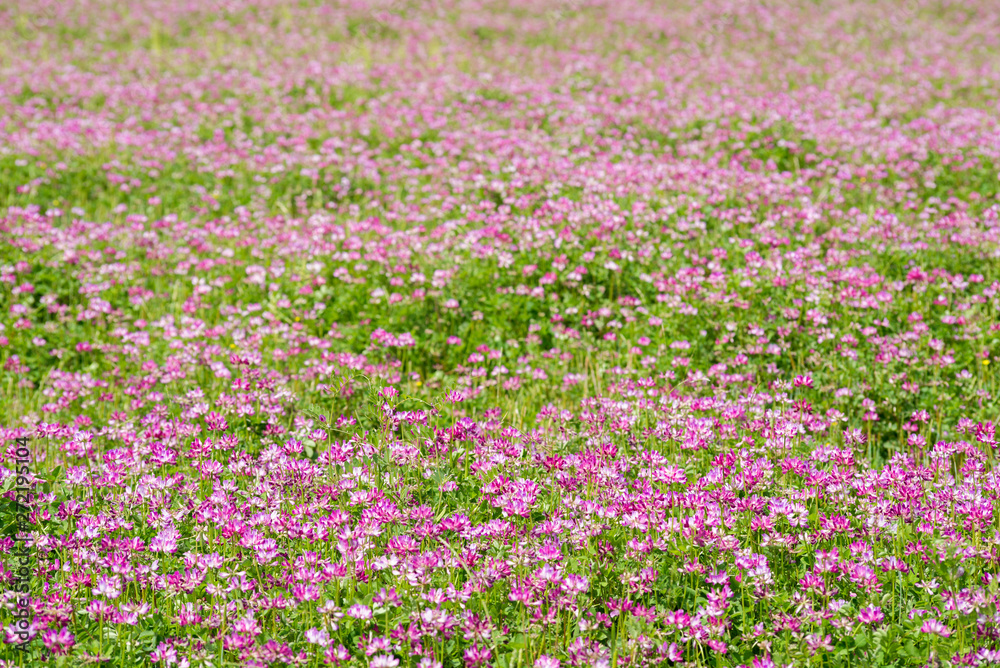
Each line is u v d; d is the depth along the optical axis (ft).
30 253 35.50
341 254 35.09
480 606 16.31
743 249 34.81
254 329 30.96
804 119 52.01
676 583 16.90
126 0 92.12
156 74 66.03
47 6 89.04
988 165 45.29
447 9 90.48
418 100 58.39
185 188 45.34
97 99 60.23
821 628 15.66
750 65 68.44
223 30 82.94
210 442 20.86
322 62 69.67
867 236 35.94
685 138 52.06
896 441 25.46
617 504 18.24
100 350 30.22
